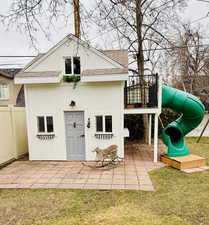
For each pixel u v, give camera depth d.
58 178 5.74
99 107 7.32
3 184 5.34
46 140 7.62
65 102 7.41
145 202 4.17
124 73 6.72
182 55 18.66
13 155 7.85
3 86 14.12
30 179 5.69
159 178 5.62
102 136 7.39
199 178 5.55
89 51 7.28
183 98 6.80
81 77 6.90
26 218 3.62
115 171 6.31
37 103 7.52
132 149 9.66
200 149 9.12
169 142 7.30
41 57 7.41
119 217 3.48
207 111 19.75
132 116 12.24
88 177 5.79
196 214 3.60
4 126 7.29
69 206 4.06
